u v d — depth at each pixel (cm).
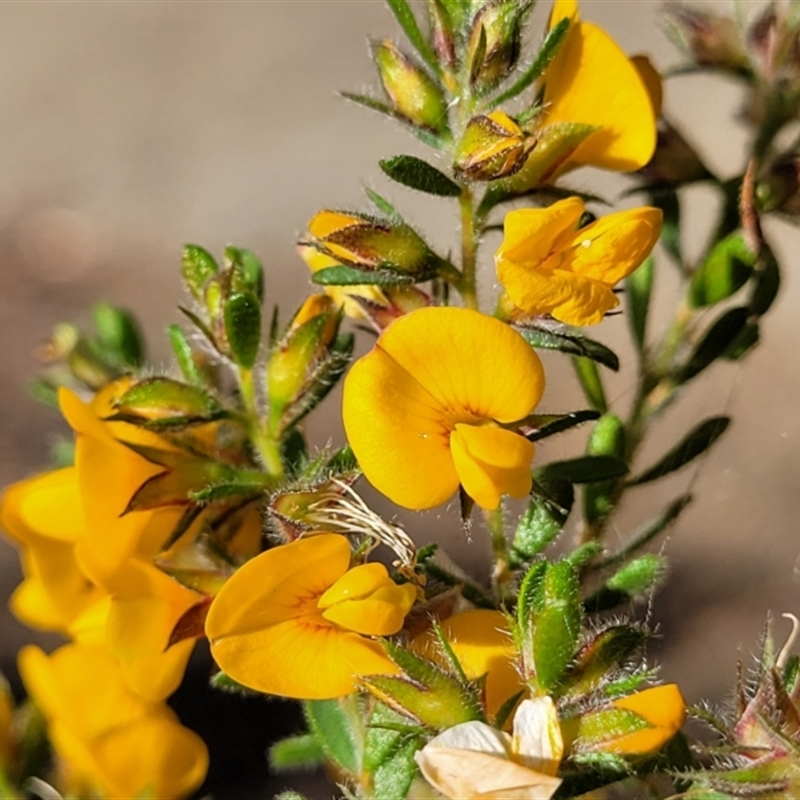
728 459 41
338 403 37
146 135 64
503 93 17
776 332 45
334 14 70
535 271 16
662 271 38
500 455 16
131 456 17
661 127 18
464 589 17
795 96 18
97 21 73
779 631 36
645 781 16
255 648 16
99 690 17
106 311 20
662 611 37
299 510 16
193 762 17
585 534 18
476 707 16
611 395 33
